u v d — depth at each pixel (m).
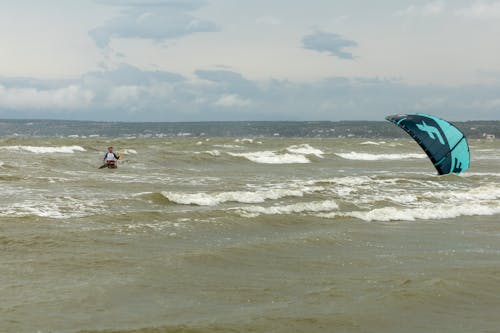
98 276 9.44
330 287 9.14
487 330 7.44
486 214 17.80
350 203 18.73
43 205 16.48
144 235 12.93
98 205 16.97
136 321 7.29
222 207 17.88
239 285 9.23
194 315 7.61
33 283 8.89
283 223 15.08
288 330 7.11
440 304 8.43
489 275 10.02
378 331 7.27
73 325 7.07
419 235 14.08
